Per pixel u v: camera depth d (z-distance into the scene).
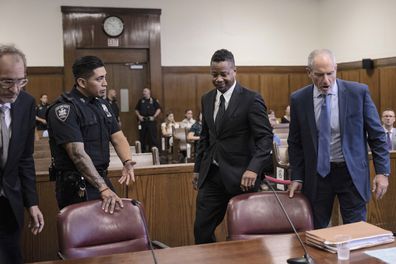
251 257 1.61
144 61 10.09
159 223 3.12
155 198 3.11
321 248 1.67
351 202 2.33
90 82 2.26
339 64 10.29
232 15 10.48
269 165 2.50
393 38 8.66
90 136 2.27
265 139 2.42
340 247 1.61
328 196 2.37
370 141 2.37
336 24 10.34
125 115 10.11
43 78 9.50
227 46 10.52
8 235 1.99
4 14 9.27
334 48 10.48
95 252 1.89
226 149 2.49
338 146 2.33
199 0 10.27
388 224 3.84
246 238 2.02
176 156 7.88
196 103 10.39
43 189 2.92
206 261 1.58
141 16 9.93
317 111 2.37
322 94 2.34
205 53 10.39
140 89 10.15
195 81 10.36
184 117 10.34
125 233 1.95
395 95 8.70
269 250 1.68
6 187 1.94
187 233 3.17
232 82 2.49
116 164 3.63
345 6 9.98
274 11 10.71
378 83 9.10
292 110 2.48
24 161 2.06
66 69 9.54
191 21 10.27
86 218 1.92
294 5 10.80
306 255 1.53
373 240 1.69
